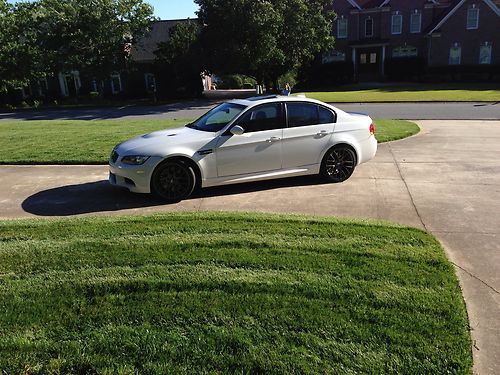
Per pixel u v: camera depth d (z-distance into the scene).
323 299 3.48
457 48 38.03
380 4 40.59
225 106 7.32
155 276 3.88
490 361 2.85
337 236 4.75
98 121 18.72
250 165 6.73
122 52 34.72
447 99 23.12
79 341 3.06
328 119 7.20
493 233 4.98
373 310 3.33
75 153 9.77
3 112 30.52
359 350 2.90
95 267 4.11
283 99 6.93
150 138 6.66
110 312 3.38
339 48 41.94
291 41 31.52
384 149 10.07
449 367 2.76
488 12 36.66
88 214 5.93
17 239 4.83
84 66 34.56
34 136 12.71
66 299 3.58
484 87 30.95
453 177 7.48
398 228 5.02
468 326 3.19
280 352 2.89
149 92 38.72
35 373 2.80
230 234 4.83
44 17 33.56
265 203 6.25
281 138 6.81
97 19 32.84
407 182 7.22
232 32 29.75
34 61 34.75
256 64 30.17
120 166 6.31
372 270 3.95
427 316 3.26
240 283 3.73
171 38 34.50
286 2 30.95
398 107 20.95
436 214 5.67
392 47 40.94
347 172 7.39
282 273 3.91
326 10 41.03
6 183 7.63
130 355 2.91
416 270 3.96
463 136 11.74
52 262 4.23
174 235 4.83
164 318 3.29
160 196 6.36
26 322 3.29
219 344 2.98
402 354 2.87
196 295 3.57
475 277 3.97
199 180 6.52
